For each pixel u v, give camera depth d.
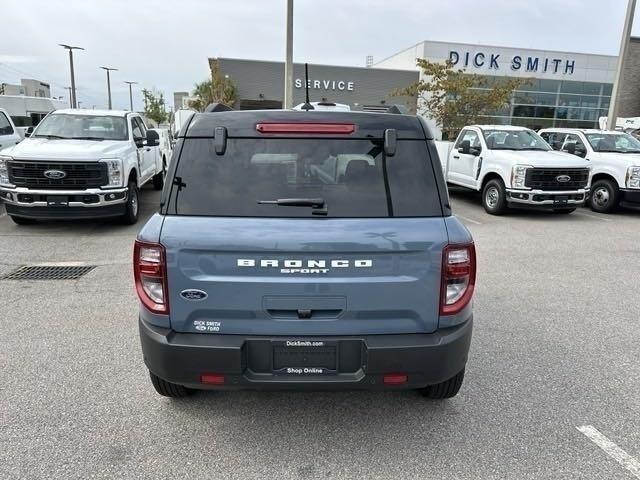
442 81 25.53
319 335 2.67
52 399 3.42
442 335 2.72
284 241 2.55
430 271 2.64
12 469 2.72
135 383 3.65
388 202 2.69
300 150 2.73
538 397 3.53
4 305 5.20
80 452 2.87
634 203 11.43
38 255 7.17
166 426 3.14
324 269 2.59
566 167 10.47
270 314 2.65
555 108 35.34
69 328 4.62
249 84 29.53
